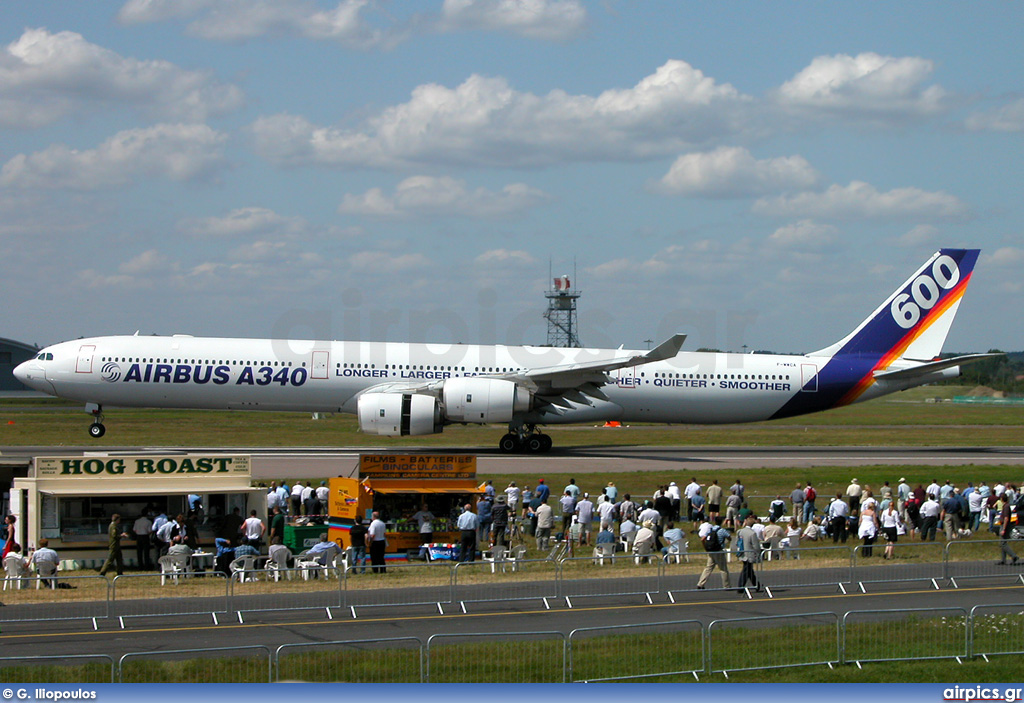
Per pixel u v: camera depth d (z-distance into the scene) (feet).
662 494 220.84
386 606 136.67
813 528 211.61
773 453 370.94
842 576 160.76
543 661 108.88
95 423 331.77
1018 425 597.11
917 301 358.64
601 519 200.95
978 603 141.69
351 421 523.70
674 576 158.92
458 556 190.49
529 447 345.51
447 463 205.36
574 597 143.95
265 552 191.93
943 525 225.35
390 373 324.19
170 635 119.85
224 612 132.26
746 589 149.28
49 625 125.18
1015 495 229.86
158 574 155.43
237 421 511.81
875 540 194.49
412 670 105.19
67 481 187.32
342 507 202.39
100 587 153.48
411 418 301.22
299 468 286.46
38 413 595.88
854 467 318.45
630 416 347.36
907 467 320.91
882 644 118.01
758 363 350.43
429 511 205.36
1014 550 181.06
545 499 217.77
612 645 114.93
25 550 183.42
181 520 182.60
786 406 351.46
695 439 439.22
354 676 103.24
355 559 184.24
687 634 118.83
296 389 320.91
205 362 317.22
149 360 315.78
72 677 100.94
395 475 202.90
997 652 116.88
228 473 198.70
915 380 362.12
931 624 125.49
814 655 114.42
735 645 116.37
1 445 349.82
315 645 104.63
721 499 241.76
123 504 193.06
